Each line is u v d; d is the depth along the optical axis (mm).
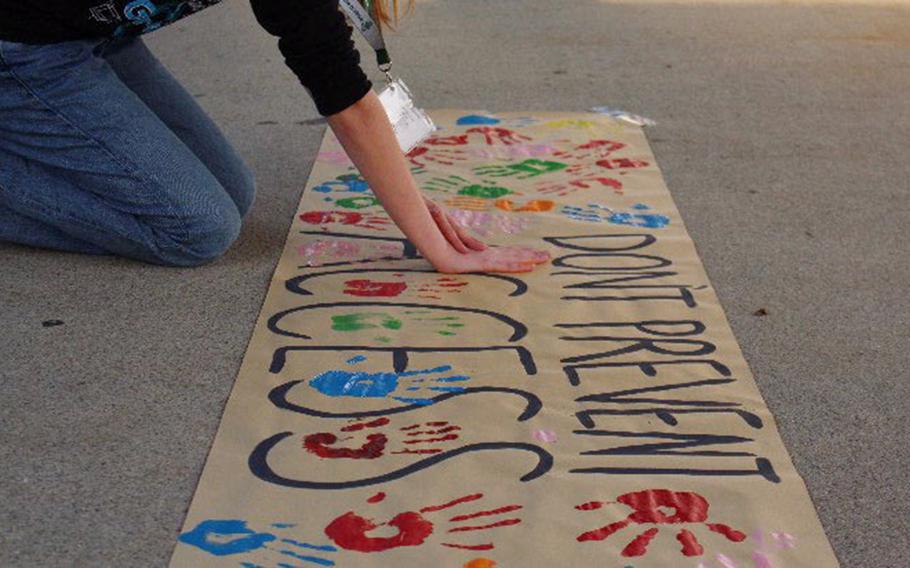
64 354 2326
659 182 3248
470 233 2891
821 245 2906
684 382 2275
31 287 2582
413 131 2758
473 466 1992
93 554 1782
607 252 2816
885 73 4273
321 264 2725
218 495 1910
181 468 1987
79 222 2609
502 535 1824
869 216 3084
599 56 4406
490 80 4102
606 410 2172
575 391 2229
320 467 1984
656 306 2566
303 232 2891
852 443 2121
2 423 2096
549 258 2766
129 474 1969
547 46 4527
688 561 1782
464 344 2383
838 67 4328
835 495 1975
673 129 3662
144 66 2850
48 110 2498
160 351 2348
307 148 3447
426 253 2631
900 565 1822
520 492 1927
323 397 2189
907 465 2064
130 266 2695
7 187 2574
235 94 3920
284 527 1836
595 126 3654
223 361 2318
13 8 2410
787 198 3178
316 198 3094
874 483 2012
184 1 2514
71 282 2611
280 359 2316
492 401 2186
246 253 2775
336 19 2287
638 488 1947
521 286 2629
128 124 2551
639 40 4625
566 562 1769
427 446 2047
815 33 4746
